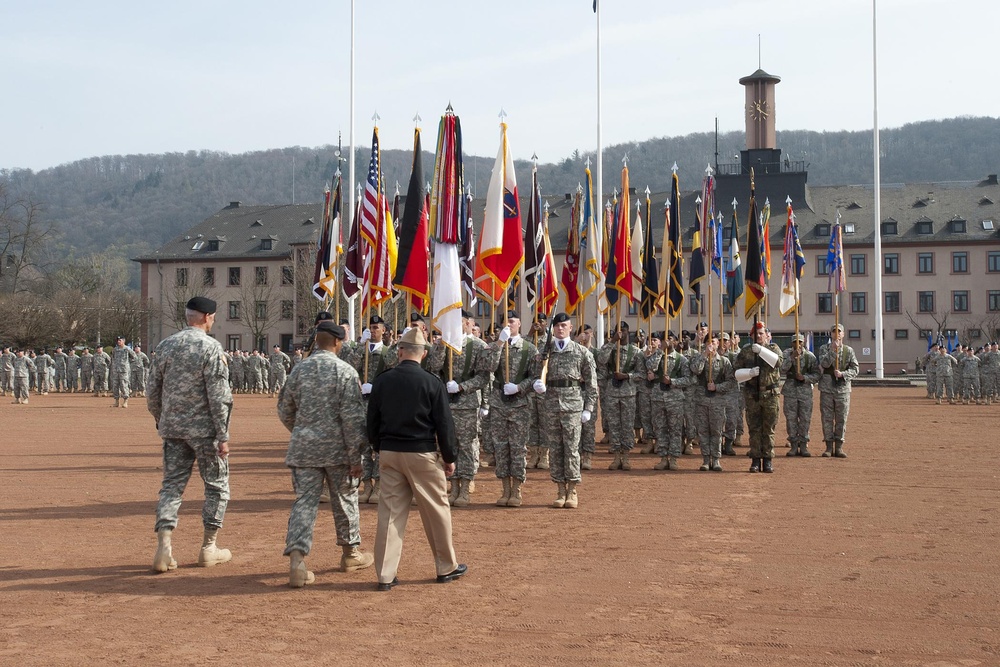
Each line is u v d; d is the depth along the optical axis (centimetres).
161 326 9175
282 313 8988
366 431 848
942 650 638
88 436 2370
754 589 799
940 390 3891
